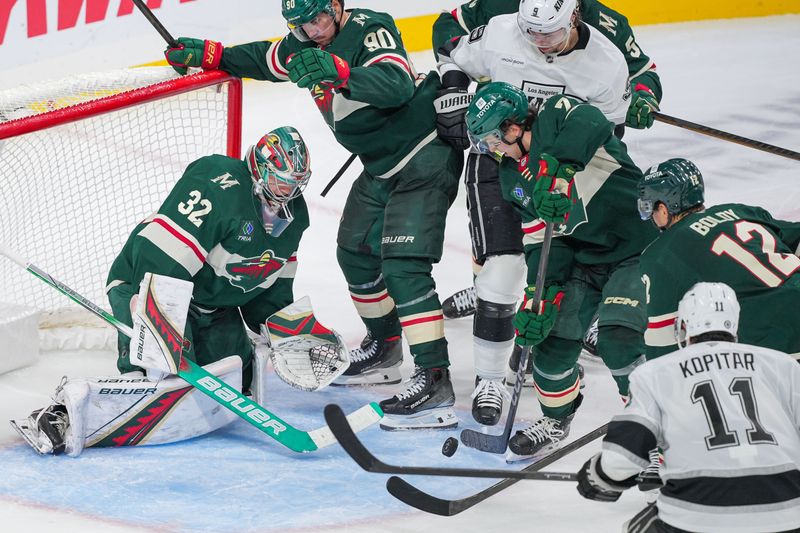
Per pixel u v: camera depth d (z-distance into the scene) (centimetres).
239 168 1330
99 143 1766
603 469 887
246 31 2925
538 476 990
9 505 1129
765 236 1072
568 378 1328
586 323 1332
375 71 1357
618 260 1294
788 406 872
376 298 1559
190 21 2862
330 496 1202
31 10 2755
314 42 1477
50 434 1251
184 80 1554
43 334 1608
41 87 1559
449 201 1466
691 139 2553
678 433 859
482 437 1323
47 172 1731
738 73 2981
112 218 1845
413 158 1443
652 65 1647
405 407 1423
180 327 1289
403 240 1416
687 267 1062
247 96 2938
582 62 1365
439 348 1430
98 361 1591
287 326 1427
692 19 3344
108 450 1294
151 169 1803
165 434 1317
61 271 1705
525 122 1243
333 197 2356
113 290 1410
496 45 1403
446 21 1695
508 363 1595
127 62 2845
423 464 1309
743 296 1043
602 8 1611
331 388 1572
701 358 877
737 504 832
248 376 1490
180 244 1293
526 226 1307
